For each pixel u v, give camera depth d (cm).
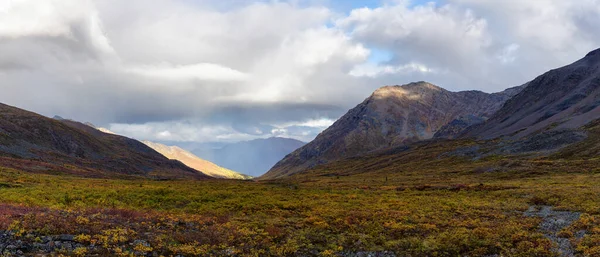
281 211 3956
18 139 15625
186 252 2188
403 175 13362
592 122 15012
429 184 8600
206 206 4141
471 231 2984
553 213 3716
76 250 1903
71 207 3381
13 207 2788
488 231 2977
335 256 2448
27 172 8456
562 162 10069
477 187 6744
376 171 18312
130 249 2088
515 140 16488
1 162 9375
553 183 6738
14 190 4516
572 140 13088
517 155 13500
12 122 17825
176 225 2816
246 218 3438
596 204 3888
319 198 5266
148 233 2445
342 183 10269
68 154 18575
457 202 4653
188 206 4191
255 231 2883
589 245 2470
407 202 4750
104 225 2478
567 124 16575
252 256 2278
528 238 2750
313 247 2598
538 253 2431
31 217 2380
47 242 2005
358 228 3161
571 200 4266
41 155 14512
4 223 2167
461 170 12288
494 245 2620
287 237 2789
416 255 2500
